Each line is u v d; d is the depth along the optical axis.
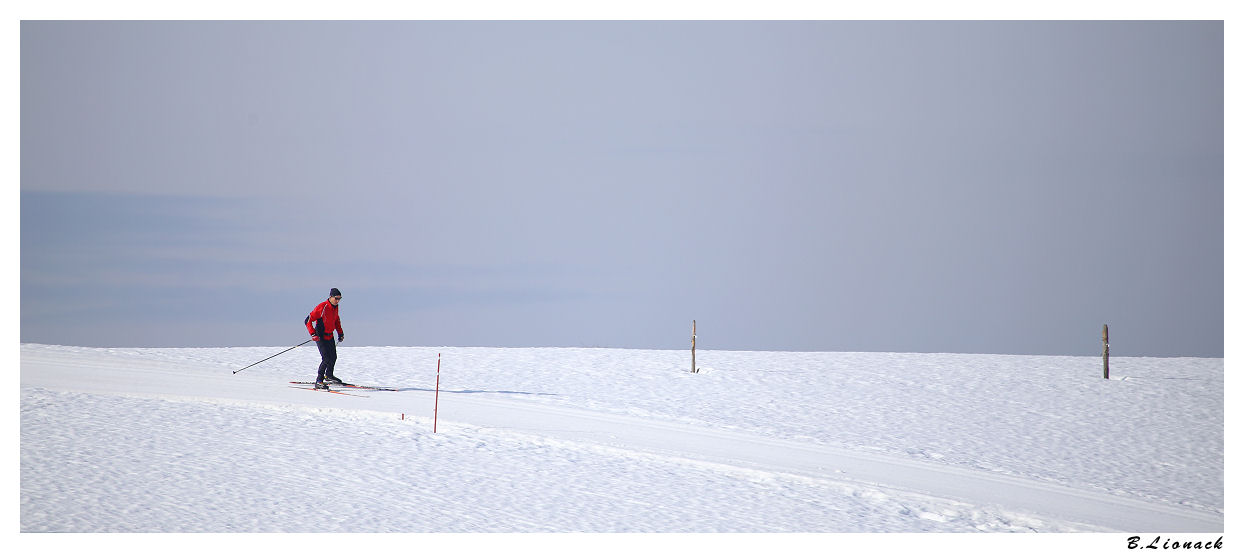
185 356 25.20
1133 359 31.73
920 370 28.36
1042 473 16.52
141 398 18.14
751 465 15.73
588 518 12.93
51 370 20.72
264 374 22.31
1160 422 21.34
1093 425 20.92
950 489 14.95
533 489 14.02
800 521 13.16
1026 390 25.11
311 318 19.88
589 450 16.22
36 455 14.20
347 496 13.32
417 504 13.16
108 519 12.02
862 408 22.05
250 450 15.10
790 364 29.20
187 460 14.41
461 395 20.72
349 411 17.67
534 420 18.20
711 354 31.58
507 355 29.66
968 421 21.00
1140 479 16.41
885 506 13.98
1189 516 14.12
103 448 14.74
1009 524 13.47
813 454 16.86
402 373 24.31
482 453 15.68
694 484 14.63
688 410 20.67
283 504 12.88
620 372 26.50
